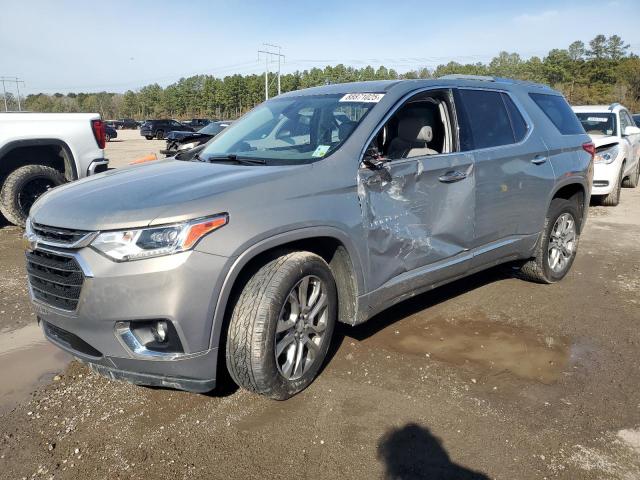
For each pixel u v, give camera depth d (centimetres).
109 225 267
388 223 346
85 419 304
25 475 258
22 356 382
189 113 13112
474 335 407
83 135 771
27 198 742
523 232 461
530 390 329
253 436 286
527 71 10125
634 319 440
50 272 291
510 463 263
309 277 311
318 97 414
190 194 281
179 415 306
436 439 281
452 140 399
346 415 303
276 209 292
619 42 10312
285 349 308
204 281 266
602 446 276
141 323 272
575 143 516
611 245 693
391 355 374
